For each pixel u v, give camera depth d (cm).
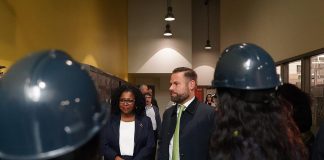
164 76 1145
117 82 716
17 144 83
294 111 208
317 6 408
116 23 800
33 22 319
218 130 150
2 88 88
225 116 149
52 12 369
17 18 285
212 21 1138
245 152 142
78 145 86
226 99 152
